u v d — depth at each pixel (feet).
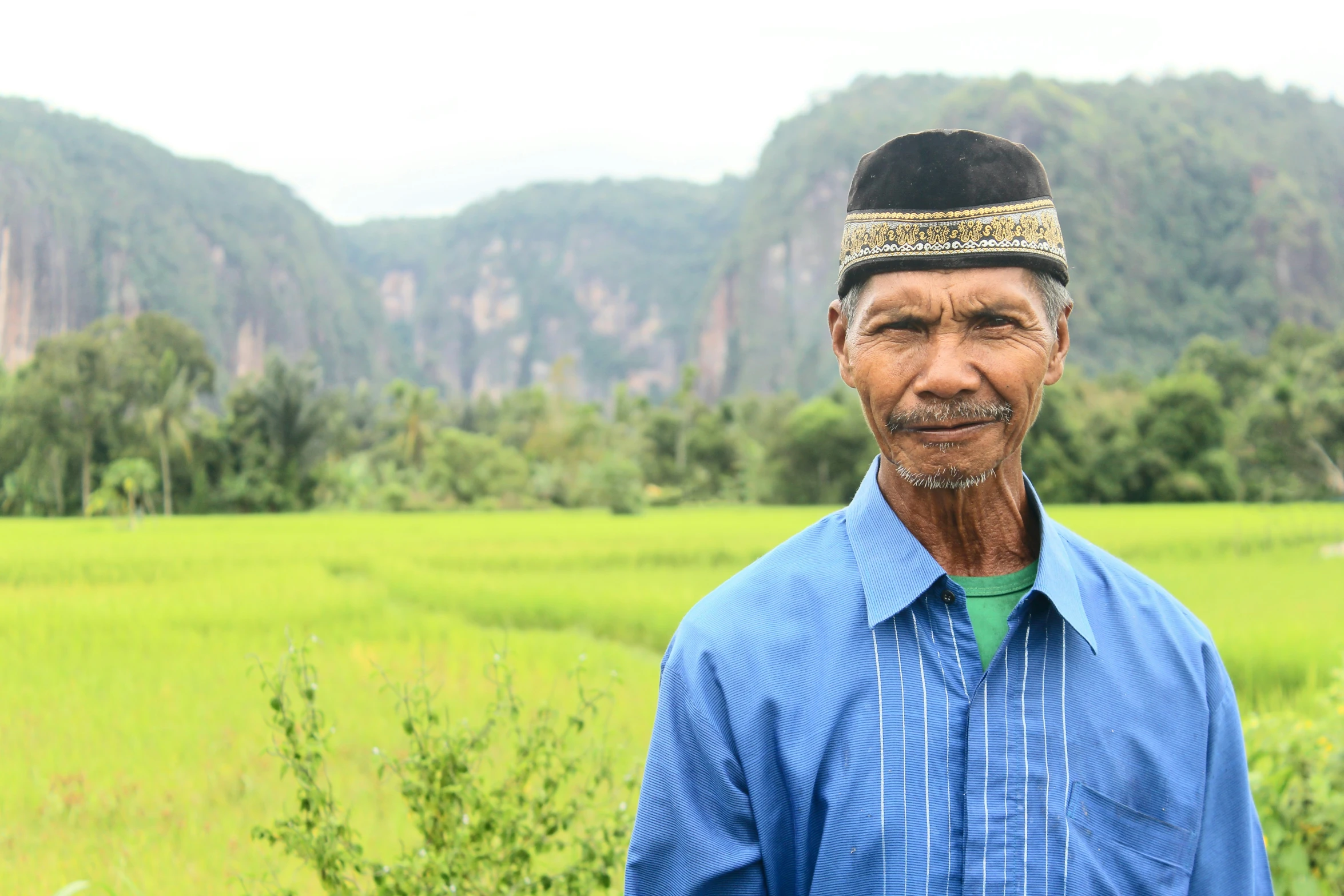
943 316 3.85
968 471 3.93
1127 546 86.17
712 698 4.00
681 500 249.75
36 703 30.50
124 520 158.30
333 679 32.24
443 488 225.97
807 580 4.16
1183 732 4.04
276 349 223.71
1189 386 215.92
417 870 9.13
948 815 3.75
